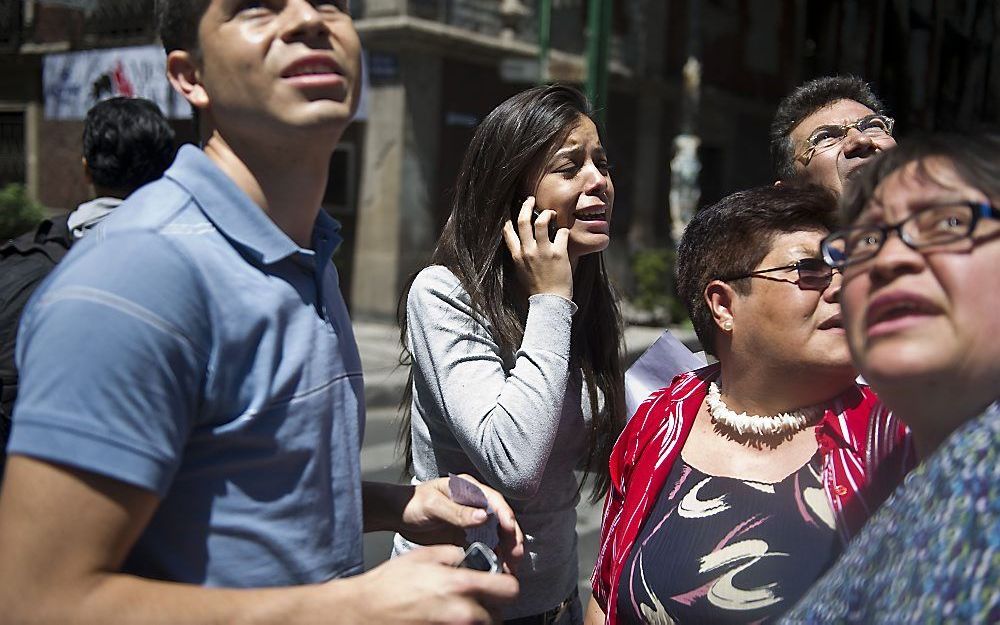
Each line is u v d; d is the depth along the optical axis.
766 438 1.51
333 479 1.21
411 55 10.62
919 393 0.94
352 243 11.13
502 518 1.44
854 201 1.04
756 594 1.36
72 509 0.97
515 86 12.15
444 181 11.31
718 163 15.68
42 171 12.88
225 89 1.15
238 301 1.11
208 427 1.10
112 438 0.98
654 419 1.67
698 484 1.52
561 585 1.92
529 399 1.66
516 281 1.95
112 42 11.78
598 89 9.02
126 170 2.50
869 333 0.96
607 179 1.93
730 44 15.60
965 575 0.76
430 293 1.86
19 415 0.98
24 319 1.06
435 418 1.88
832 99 2.15
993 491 0.77
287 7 1.14
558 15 12.48
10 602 0.97
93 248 1.05
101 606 0.97
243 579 1.11
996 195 0.90
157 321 1.02
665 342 2.13
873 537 0.91
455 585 1.08
